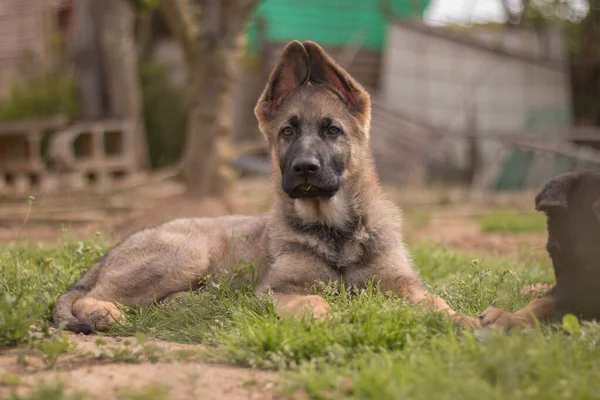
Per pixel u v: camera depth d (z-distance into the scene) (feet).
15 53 65.41
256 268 18.08
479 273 17.83
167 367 12.57
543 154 61.62
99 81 59.62
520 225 38.68
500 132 61.46
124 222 33.99
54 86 60.70
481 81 66.64
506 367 10.75
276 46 66.13
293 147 17.53
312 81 18.89
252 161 62.90
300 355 12.64
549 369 10.75
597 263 13.41
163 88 66.44
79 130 46.19
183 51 37.60
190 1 40.45
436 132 60.70
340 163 17.79
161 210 34.99
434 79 66.59
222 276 17.57
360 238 17.56
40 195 42.09
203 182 37.27
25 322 14.05
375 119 63.00
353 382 10.98
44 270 19.69
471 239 34.83
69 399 10.19
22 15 65.05
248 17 37.96
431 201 50.98
